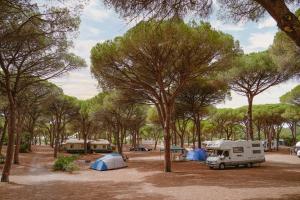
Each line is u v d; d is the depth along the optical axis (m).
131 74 24.88
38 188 18.09
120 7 9.05
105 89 26.59
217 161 28.70
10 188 17.95
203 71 23.36
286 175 22.41
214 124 68.25
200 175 23.30
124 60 23.50
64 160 30.64
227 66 23.34
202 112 46.22
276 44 22.83
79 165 35.31
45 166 33.69
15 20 14.56
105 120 46.88
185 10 9.37
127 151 69.50
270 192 14.80
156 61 22.67
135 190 16.94
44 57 21.05
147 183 19.72
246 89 34.00
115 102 32.38
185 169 28.75
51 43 19.73
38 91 34.00
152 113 52.16
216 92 35.59
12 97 20.09
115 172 27.81
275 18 6.81
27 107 35.91
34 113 53.03
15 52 18.58
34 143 108.19
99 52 23.38
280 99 40.59
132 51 22.00
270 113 56.84
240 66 32.31
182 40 20.78
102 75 24.58
